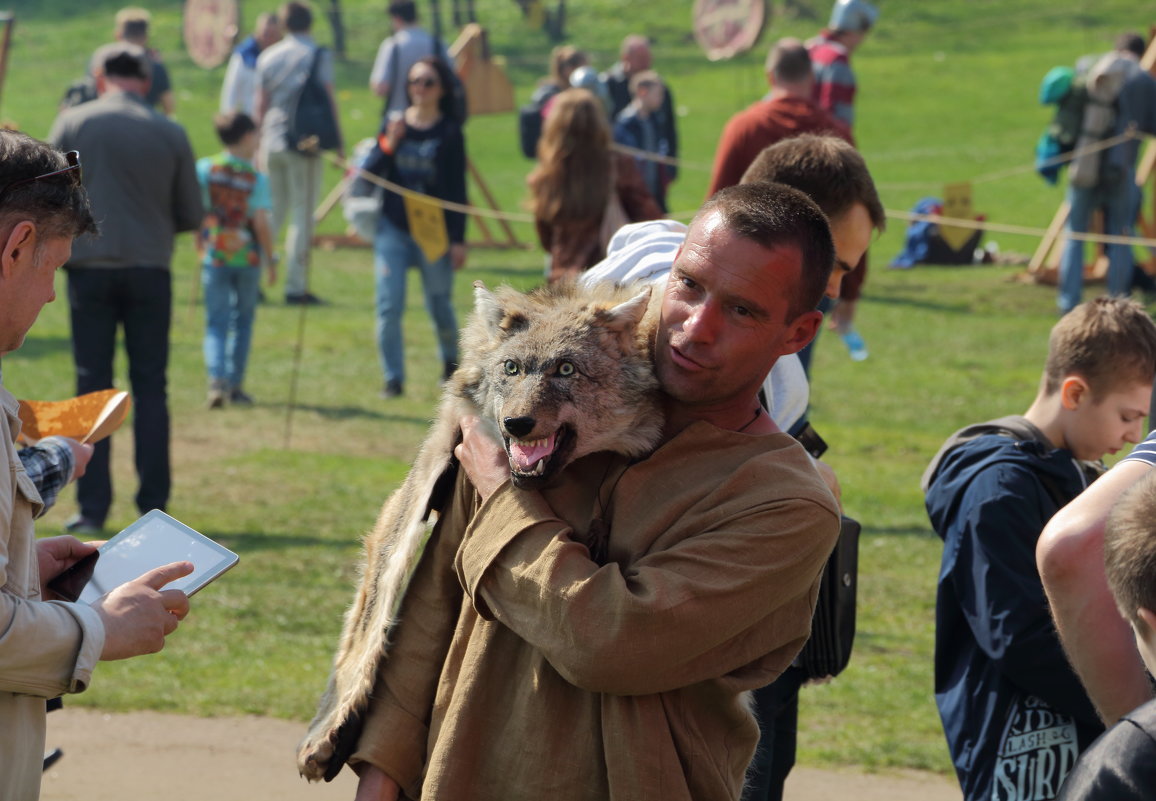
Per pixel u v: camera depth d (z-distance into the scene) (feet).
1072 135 112.47
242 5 294.46
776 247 21.08
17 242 21.27
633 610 20.01
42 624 20.63
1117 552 19.86
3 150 21.27
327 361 106.11
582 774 21.24
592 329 22.36
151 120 66.90
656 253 27.58
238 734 46.39
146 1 307.17
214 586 59.57
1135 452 25.05
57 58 265.75
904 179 179.73
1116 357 30.27
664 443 22.34
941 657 30.86
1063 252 115.14
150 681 50.26
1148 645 19.83
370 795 22.90
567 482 22.62
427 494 23.31
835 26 114.83
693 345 21.39
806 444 29.91
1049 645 27.99
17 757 21.04
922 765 45.21
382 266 94.73
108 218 65.67
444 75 92.07
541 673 21.58
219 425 87.81
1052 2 291.79
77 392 67.46
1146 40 127.95
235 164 91.66
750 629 21.24
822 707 49.90
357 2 308.60
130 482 76.33
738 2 155.53
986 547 28.96
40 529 66.08
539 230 74.54
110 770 43.09
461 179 93.61
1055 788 28.27
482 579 21.52
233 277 92.58
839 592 29.68
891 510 73.15
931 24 282.77
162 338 68.23
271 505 71.46
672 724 21.12
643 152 126.52
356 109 230.89
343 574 61.57
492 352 22.94
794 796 42.60
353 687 23.20
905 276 136.77
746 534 20.74
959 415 92.68
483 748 22.03
